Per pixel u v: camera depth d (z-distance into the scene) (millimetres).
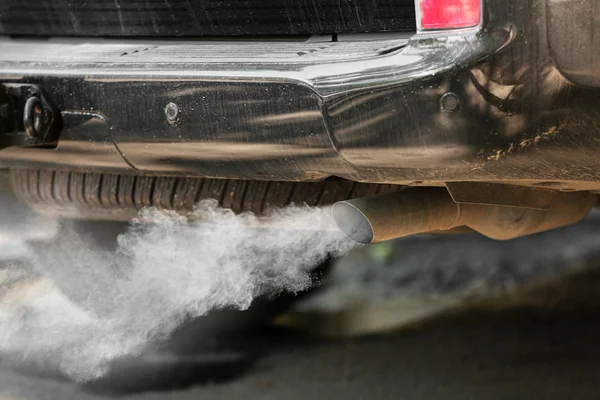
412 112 3270
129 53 3947
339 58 3453
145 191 4473
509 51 3160
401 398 4430
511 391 4496
